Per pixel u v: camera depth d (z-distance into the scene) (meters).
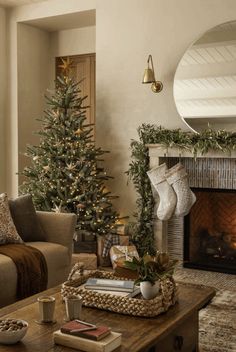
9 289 3.33
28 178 5.61
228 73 4.66
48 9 5.77
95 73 5.71
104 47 5.37
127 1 5.20
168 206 4.73
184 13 4.91
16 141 6.07
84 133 5.19
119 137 5.34
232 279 4.52
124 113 5.29
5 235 3.70
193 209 5.02
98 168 5.32
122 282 2.47
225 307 3.63
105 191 5.44
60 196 5.02
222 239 4.95
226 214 4.95
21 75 6.09
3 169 6.16
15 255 3.46
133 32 5.19
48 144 5.21
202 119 4.79
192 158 4.90
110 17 5.32
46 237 3.99
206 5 4.79
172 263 2.40
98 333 1.89
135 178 5.11
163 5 5.01
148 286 2.30
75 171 5.09
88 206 5.01
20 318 2.21
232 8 4.67
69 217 3.99
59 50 6.49
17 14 5.98
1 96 6.06
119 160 5.35
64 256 3.87
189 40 4.91
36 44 6.31
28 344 1.92
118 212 5.38
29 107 6.23
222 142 4.56
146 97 5.15
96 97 5.45
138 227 5.05
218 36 4.71
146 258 2.34
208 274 4.70
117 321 2.18
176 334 2.32
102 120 5.43
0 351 1.85
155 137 4.93
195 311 2.54
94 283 2.47
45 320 2.15
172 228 5.05
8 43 6.06
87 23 6.10
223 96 4.69
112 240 4.91
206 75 4.77
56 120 5.21
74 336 1.90
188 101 4.86
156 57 5.08
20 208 3.95
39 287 3.53
